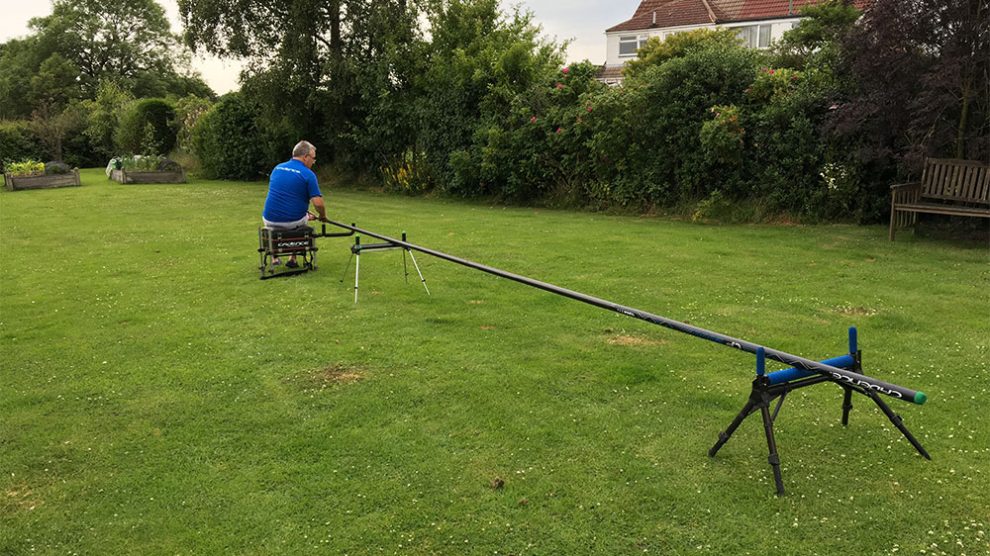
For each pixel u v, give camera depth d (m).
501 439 3.90
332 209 14.76
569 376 4.82
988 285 7.19
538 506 3.24
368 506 3.26
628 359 5.14
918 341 5.46
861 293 6.96
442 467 3.60
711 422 4.07
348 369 5.03
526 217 13.28
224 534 3.06
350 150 20.48
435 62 18.12
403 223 12.48
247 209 14.97
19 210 14.84
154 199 16.98
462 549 2.93
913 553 2.85
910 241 9.71
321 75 19.86
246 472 3.59
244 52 20.17
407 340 5.66
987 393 4.42
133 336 5.90
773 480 3.42
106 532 3.11
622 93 13.57
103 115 32.44
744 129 12.05
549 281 7.70
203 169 24.67
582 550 2.91
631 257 8.99
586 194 14.59
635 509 3.20
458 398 4.47
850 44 9.91
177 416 4.27
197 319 6.37
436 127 17.55
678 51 21.84
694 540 2.96
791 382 3.47
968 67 9.04
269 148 22.78
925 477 3.43
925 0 9.14
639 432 3.96
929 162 9.75
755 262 8.55
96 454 3.82
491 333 5.82
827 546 2.91
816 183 11.70
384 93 18.45
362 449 3.81
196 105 29.05
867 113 9.80
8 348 5.63
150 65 58.28
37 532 3.12
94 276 8.27
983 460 3.58
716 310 6.43
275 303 6.89
